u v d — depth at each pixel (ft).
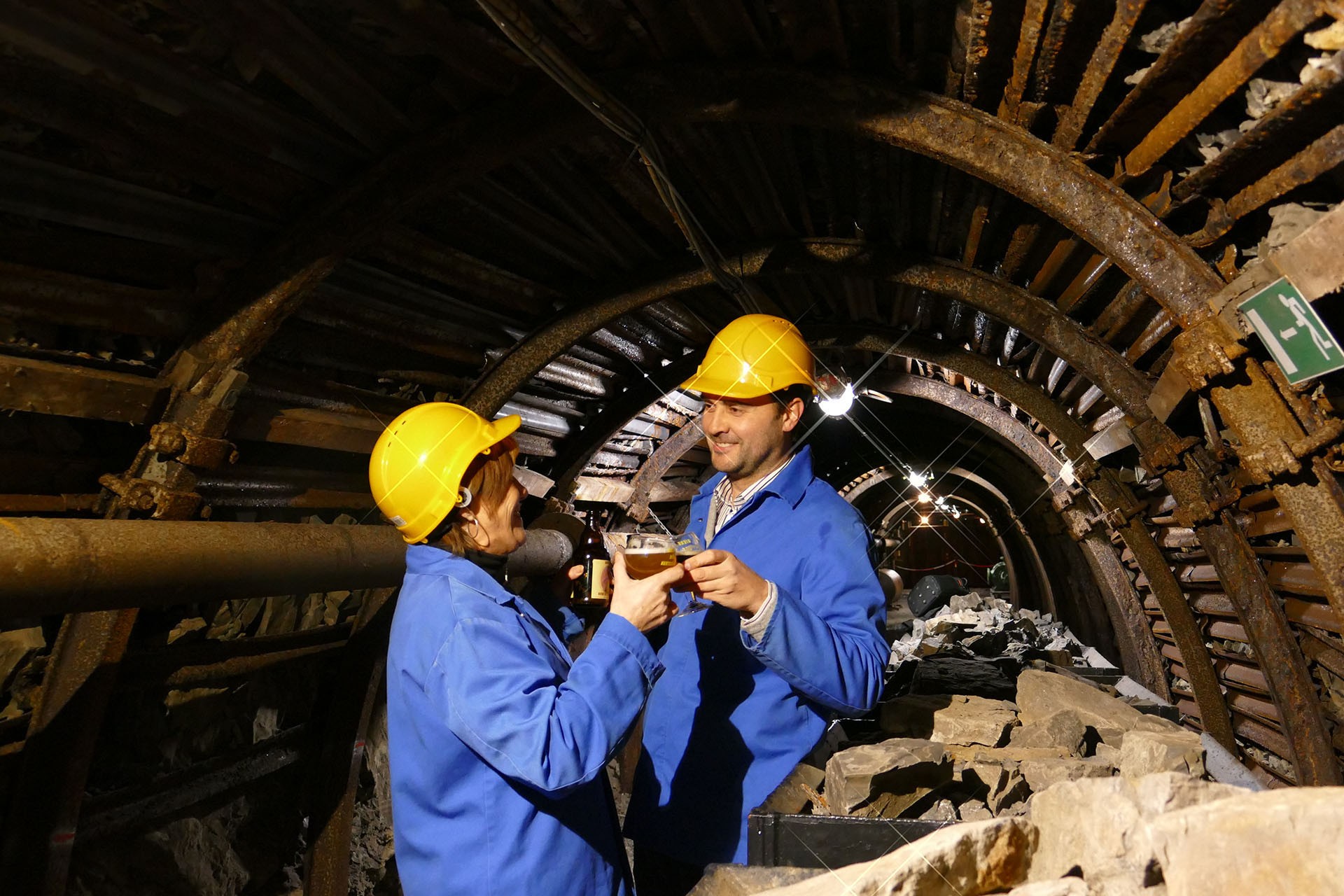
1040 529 37.06
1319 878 2.93
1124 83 7.98
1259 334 7.52
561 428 20.67
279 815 13.87
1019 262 13.02
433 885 4.89
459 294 14.34
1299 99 5.94
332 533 10.60
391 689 5.11
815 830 5.43
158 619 11.21
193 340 10.10
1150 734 6.79
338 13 8.48
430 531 5.35
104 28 7.30
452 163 10.47
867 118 9.55
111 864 10.66
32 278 8.57
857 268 14.55
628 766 19.51
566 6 8.59
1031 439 24.77
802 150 12.30
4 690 9.42
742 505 6.72
